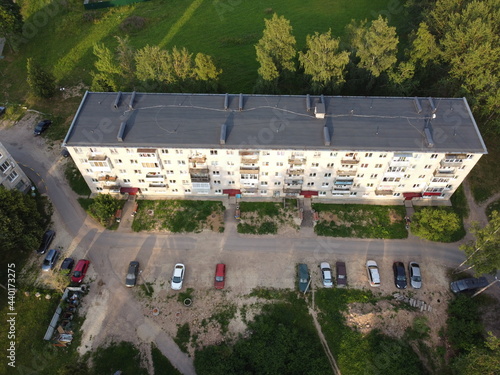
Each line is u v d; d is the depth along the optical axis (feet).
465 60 231.91
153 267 215.51
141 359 187.73
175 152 211.20
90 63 323.16
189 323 197.77
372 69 246.06
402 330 195.21
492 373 160.56
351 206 238.68
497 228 184.03
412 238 227.20
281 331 193.36
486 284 207.82
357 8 370.73
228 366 182.60
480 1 261.44
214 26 356.38
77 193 244.63
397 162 209.36
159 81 253.85
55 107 293.02
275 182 231.71
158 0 384.88
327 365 185.88
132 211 235.81
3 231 192.95
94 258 218.18
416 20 307.78
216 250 222.28
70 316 197.36
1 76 314.35
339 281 209.67
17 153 264.72
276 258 219.41
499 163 254.47
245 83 301.02
